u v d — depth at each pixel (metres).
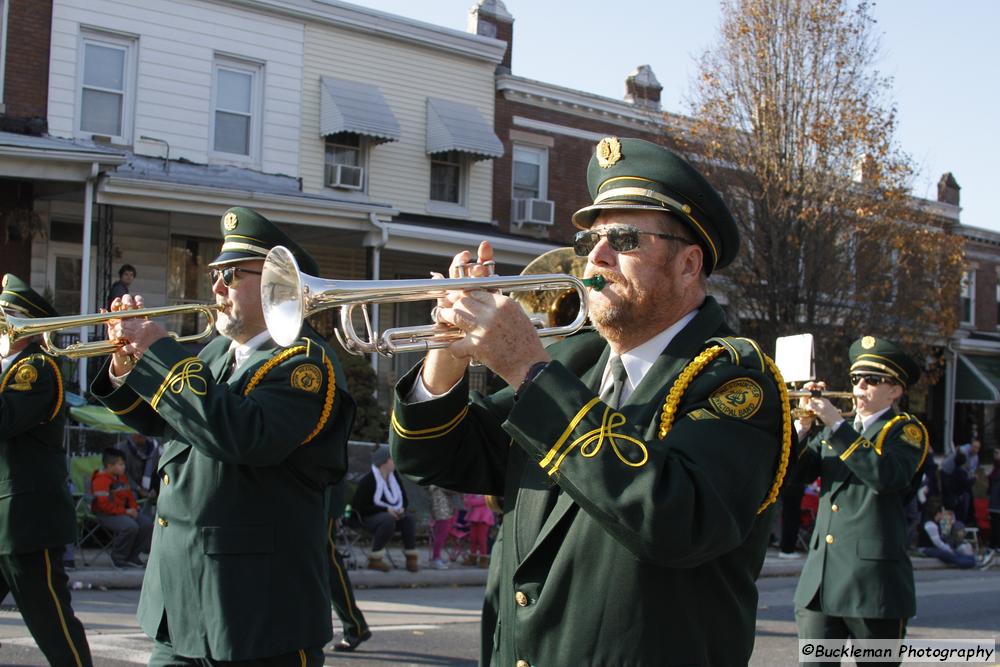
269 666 3.55
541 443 2.15
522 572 2.40
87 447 11.66
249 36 16.64
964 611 10.60
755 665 7.21
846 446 5.34
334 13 17.38
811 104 17.47
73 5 15.07
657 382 2.38
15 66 14.59
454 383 2.59
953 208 28.00
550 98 20.00
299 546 3.66
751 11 17.62
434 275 2.50
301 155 17.17
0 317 5.45
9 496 5.18
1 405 5.08
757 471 2.22
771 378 2.34
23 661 6.09
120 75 15.58
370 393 14.34
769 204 17.27
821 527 5.61
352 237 16.70
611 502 2.07
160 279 15.88
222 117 16.52
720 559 2.34
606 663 2.24
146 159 15.55
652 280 2.44
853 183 17.80
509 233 19.55
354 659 6.79
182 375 3.48
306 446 3.69
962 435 28.00
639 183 2.46
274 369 3.66
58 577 5.27
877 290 17.94
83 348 3.98
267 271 2.66
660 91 22.12
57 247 15.02
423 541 13.37
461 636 7.72
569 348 2.80
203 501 3.58
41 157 13.05
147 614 3.71
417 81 18.53
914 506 15.62
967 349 27.69
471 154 19.03
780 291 17.17
